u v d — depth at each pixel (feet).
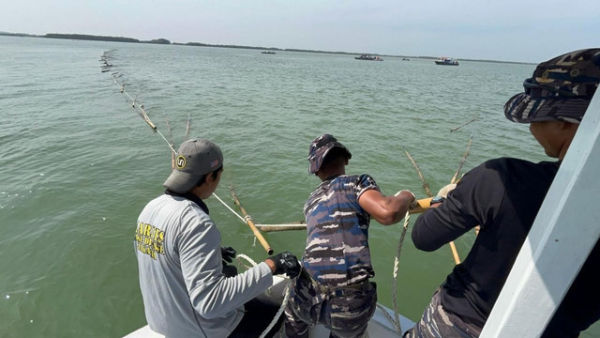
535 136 4.08
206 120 44.86
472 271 4.53
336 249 5.98
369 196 6.01
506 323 3.56
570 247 2.99
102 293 14.79
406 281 15.83
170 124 41.88
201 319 5.95
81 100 54.34
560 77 3.61
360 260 5.97
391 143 36.73
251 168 28.45
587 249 2.93
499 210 3.88
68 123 39.75
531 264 3.23
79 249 17.28
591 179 2.72
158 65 146.00
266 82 97.60
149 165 27.91
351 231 6.04
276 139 36.94
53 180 24.41
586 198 2.78
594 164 2.68
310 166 7.18
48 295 14.51
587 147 2.72
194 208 5.61
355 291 5.94
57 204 21.33
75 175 25.44
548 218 3.09
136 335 7.32
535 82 3.88
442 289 5.29
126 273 15.97
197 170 5.73
